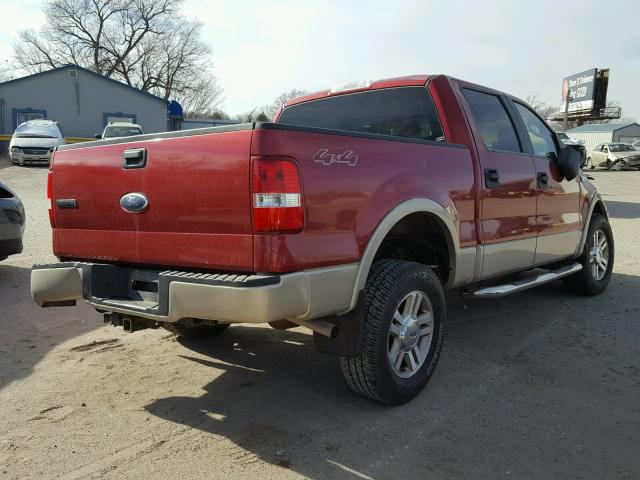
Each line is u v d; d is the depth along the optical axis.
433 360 3.73
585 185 5.78
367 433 3.18
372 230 3.21
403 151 3.51
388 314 3.30
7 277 6.66
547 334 4.88
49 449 3.00
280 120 5.28
